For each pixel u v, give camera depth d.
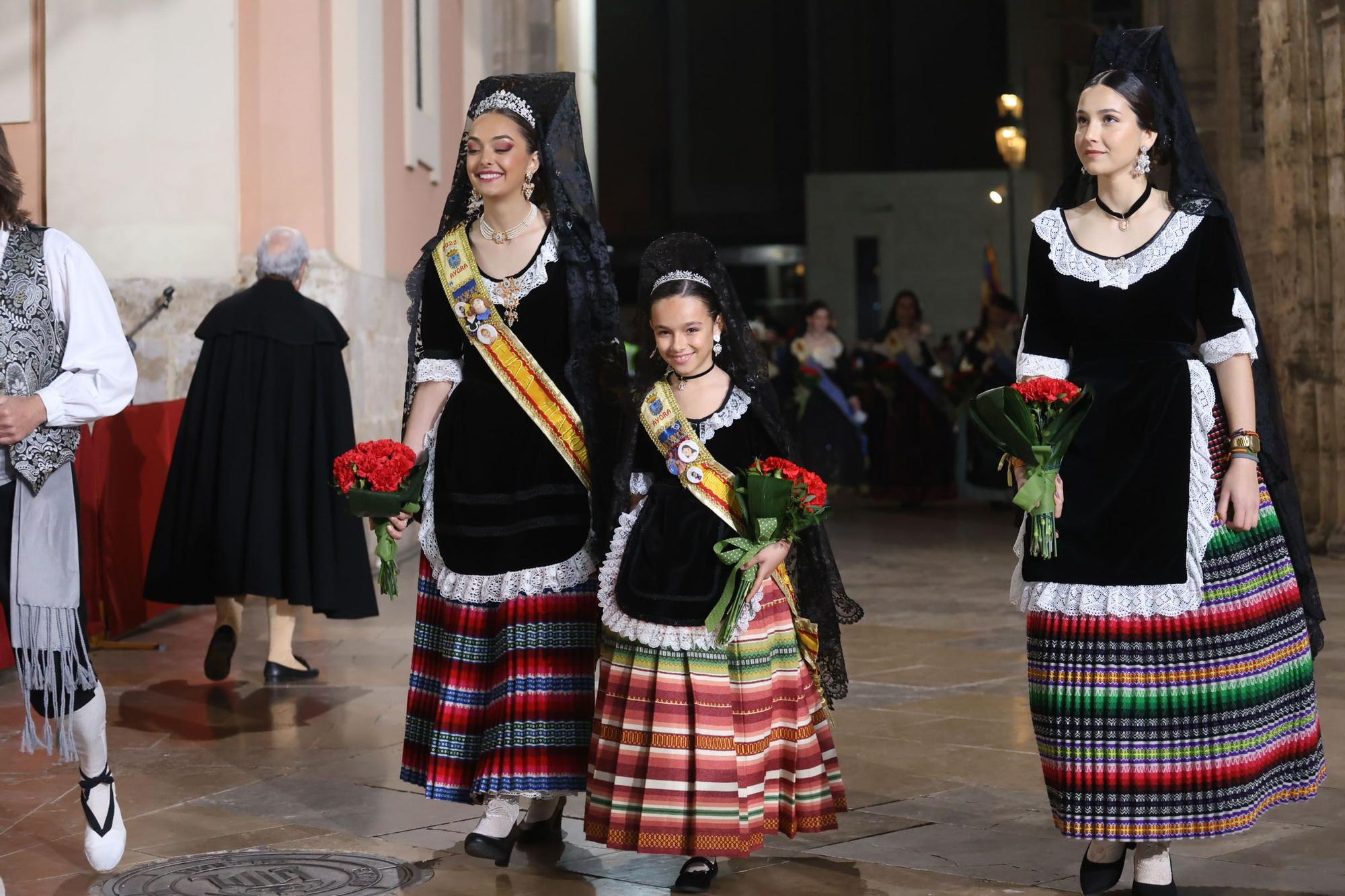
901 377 14.04
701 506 3.66
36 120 9.16
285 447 6.21
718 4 29.56
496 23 13.45
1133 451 3.30
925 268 23.25
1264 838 3.91
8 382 3.47
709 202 29.84
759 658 3.65
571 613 3.83
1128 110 3.34
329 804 4.41
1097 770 3.27
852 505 14.50
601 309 3.90
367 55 9.45
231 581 6.02
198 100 8.94
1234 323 3.34
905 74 29.06
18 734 5.31
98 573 7.06
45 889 3.62
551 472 3.86
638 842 3.52
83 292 3.58
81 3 8.99
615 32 29.89
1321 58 9.63
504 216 3.93
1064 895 3.50
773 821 3.73
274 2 8.98
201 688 6.10
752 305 29.12
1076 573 3.29
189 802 4.44
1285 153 9.98
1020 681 6.09
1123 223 3.41
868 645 6.95
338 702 5.83
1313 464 9.97
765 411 3.77
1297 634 3.46
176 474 6.22
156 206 8.98
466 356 3.99
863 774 4.66
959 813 4.22
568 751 3.79
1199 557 3.25
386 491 3.85
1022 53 25.17
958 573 9.52
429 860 3.86
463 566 3.87
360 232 9.28
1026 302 3.55
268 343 6.27
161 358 8.86
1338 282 9.56
